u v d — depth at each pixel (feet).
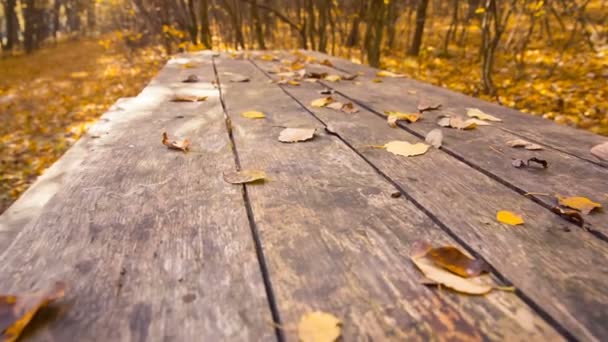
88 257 0.98
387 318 0.80
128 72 15.72
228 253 1.00
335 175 1.47
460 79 9.45
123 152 1.69
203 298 0.85
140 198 1.28
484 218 1.18
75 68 20.44
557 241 1.06
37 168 6.32
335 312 0.82
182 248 1.02
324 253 1.00
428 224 1.15
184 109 2.43
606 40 11.11
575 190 1.35
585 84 7.55
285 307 0.83
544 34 13.93
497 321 0.79
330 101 2.59
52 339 0.75
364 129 2.03
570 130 2.04
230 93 2.92
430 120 2.19
